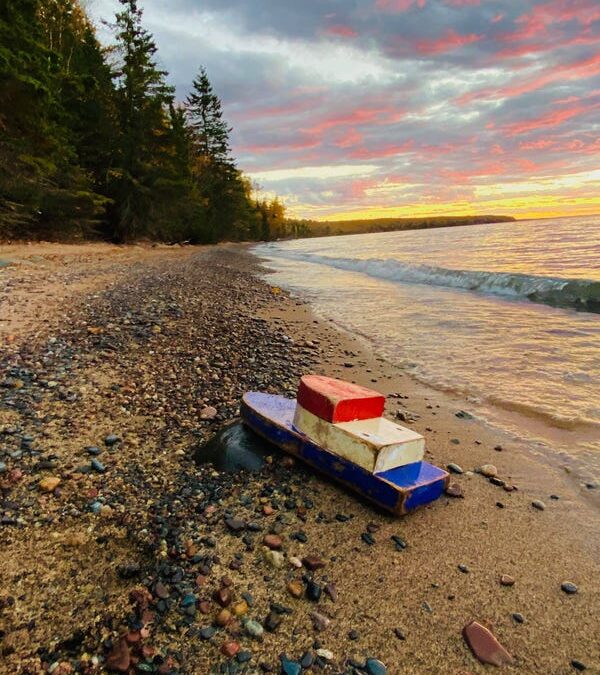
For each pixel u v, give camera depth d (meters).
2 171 18.50
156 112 31.08
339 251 39.62
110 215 31.19
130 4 29.38
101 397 4.38
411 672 1.90
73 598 2.09
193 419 4.11
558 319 9.55
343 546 2.62
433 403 5.23
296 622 2.09
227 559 2.43
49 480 2.89
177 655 1.87
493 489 3.43
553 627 2.18
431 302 12.19
